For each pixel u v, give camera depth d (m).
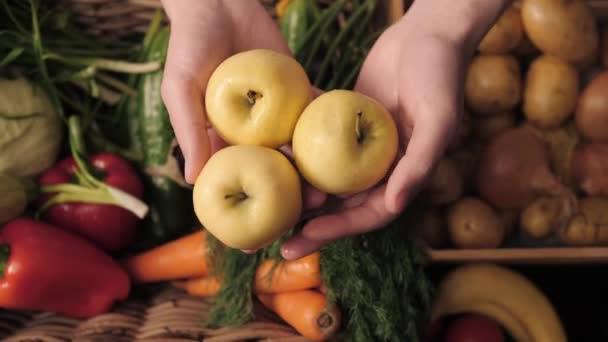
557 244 0.99
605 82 0.96
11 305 0.82
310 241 0.67
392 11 0.94
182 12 0.73
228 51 0.73
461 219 0.96
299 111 0.66
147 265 0.88
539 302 0.94
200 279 0.89
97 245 0.89
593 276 1.05
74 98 0.94
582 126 0.99
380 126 0.64
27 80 0.89
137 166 0.92
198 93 0.69
